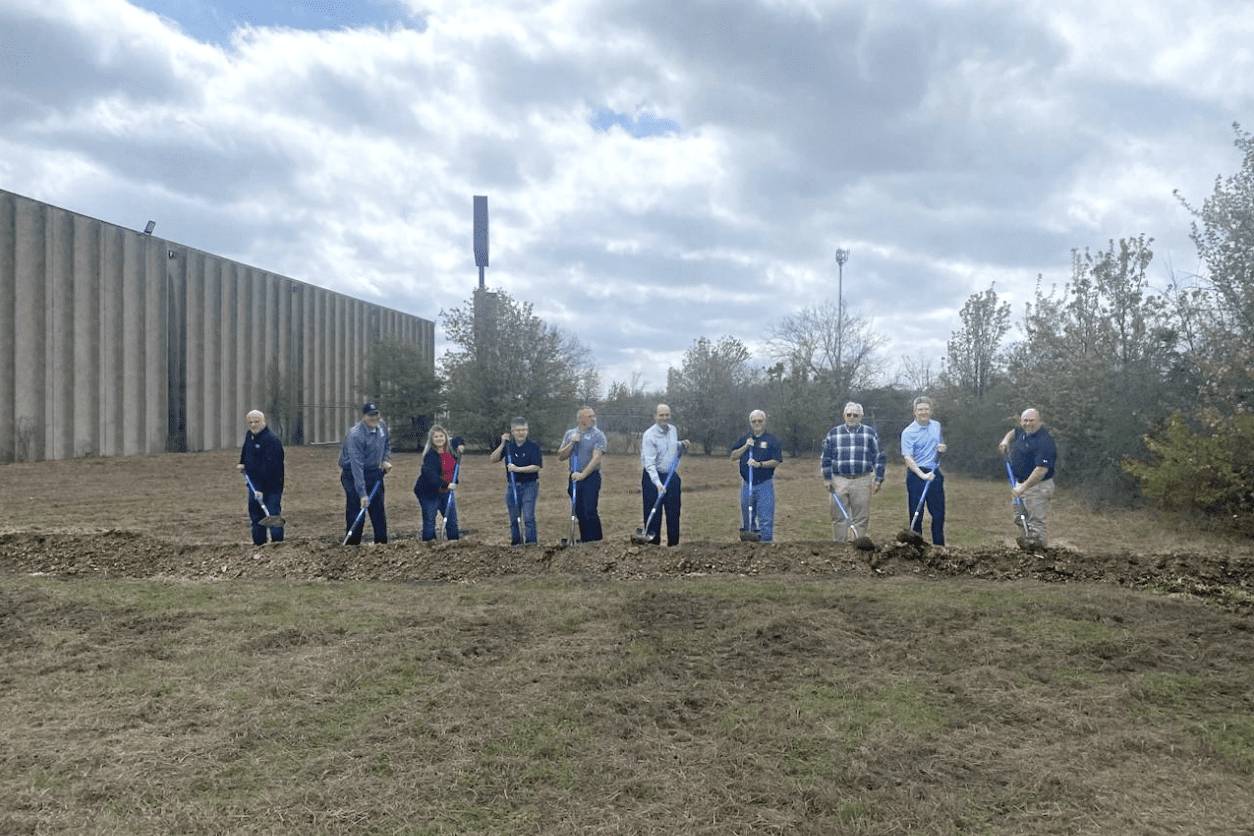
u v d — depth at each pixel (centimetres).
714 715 438
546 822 329
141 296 2622
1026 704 452
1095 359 1920
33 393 2259
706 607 651
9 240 2184
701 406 3581
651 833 320
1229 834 318
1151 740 403
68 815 331
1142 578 769
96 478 2003
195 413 2880
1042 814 334
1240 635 584
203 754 387
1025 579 778
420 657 530
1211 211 1656
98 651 548
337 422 3781
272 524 920
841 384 3884
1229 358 1559
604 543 877
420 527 1312
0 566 847
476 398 3347
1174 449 1327
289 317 3428
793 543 864
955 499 1825
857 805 339
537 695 462
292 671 503
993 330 3269
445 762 380
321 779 363
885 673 503
